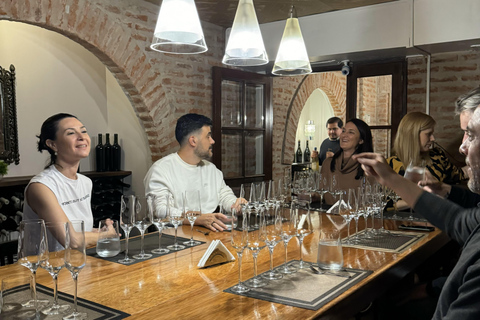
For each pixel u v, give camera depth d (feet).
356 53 14.29
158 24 7.34
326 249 5.82
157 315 4.39
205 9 14.14
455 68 14.28
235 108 16.92
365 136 12.42
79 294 5.01
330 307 4.57
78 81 16.65
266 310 4.49
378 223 9.21
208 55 16.11
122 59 13.21
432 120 11.60
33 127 15.65
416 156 11.52
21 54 15.20
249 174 17.53
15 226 14.07
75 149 8.18
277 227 5.53
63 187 8.14
